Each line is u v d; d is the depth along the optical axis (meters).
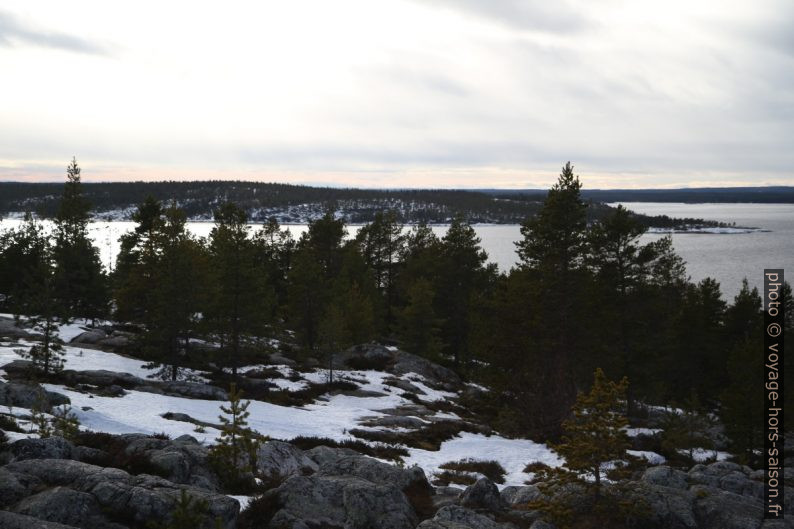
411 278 64.56
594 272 39.44
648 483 16.48
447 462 26.31
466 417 39.69
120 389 30.94
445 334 59.47
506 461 27.64
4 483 11.73
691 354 52.75
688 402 31.12
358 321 54.09
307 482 14.24
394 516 13.48
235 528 12.39
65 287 51.38
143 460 15.12
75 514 11.04
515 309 35.66
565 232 36.22
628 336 39.12
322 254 66.94
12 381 27.16
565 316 35.03
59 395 24.89
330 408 36.25
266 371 42.38
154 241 44.84
